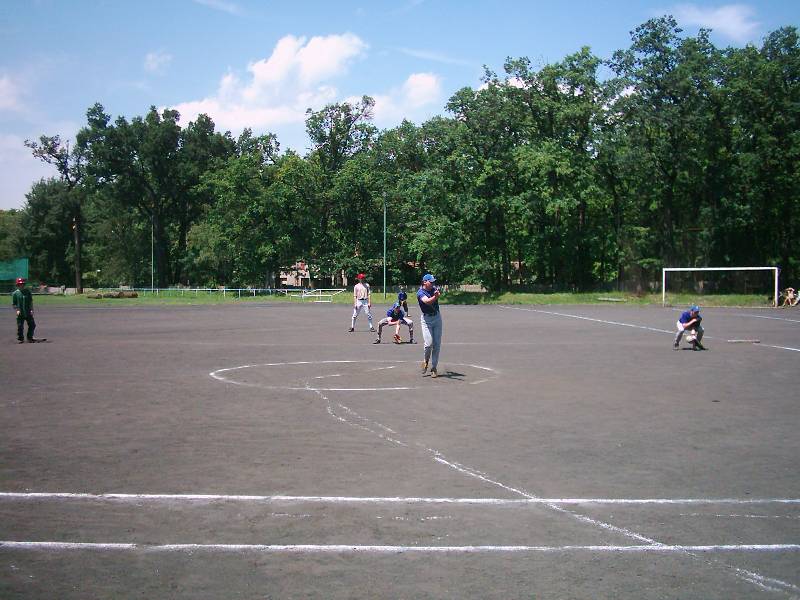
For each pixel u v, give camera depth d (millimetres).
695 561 5531
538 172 64688
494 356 20578
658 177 64875
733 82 61688
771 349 22625
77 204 90625
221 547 5816
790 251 65812
